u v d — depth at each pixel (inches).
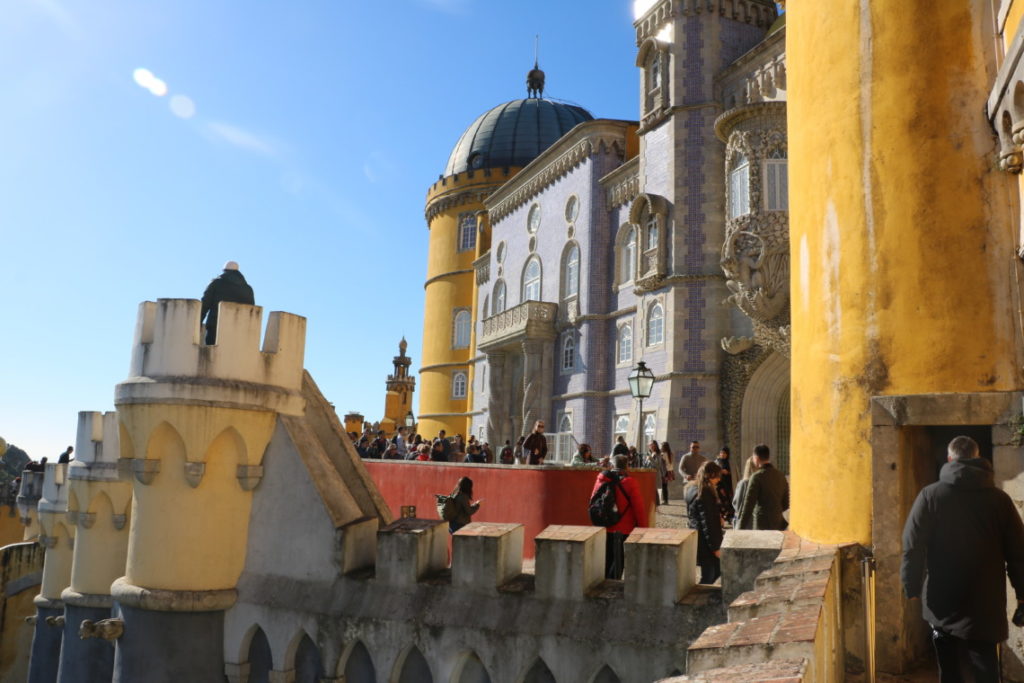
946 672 195.6
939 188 263.1
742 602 202.4
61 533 834.8
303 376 454.3
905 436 266.8
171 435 389.7
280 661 367.6
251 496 400.8
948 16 267.7
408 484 645.3
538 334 1445.6
